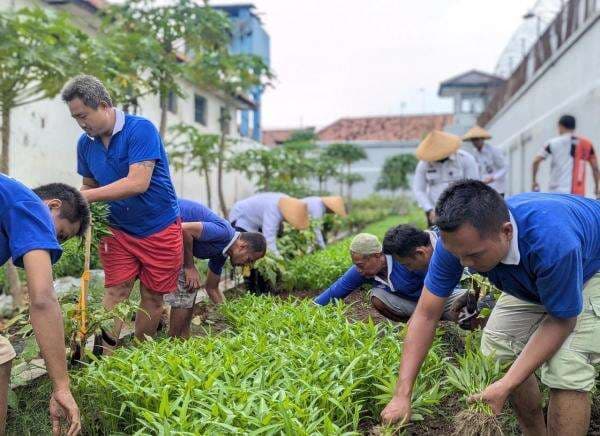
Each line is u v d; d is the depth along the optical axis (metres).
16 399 3.36
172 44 10.04
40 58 5.89
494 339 3.45
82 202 3.32
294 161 15.73
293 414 2.90
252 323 4.94
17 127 10.12
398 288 4.96
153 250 4.53
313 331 4.54
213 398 3.07
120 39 8.16
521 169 21.06
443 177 8.41
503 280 2.93
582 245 2.78
